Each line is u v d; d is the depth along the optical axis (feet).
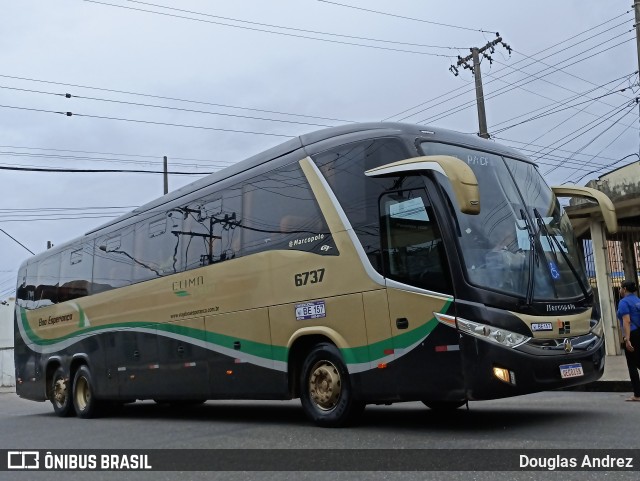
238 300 33.06
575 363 25.32
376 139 27.73
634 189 53.78
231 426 32.53
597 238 56.75
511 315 24.12
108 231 46.21
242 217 33.71
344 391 27.66
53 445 30.09
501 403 35.65
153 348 39.60
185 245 37.88
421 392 24.93
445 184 25.45
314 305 28.86
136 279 42.06
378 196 27.12
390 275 26.20
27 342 54.70
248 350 32.19
